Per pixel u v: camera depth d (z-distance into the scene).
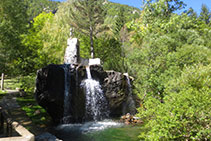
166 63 10.25
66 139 6.89
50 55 15.84
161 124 4.45
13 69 15.69
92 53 21.95
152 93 9.33
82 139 6.93
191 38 13.92
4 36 18.31
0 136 5.46
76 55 14.71
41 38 17.52
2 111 5.98
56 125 8.87
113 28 34.47
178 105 4.48
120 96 11.67
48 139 5.57
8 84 18.69
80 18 22.80
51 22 19.39
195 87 6.23
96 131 8.03
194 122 4.39
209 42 14.87
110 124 9.35
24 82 13.78
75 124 9.42
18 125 4.68
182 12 12.82
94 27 23.59
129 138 7.00
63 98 9.70
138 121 9.66
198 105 4.36
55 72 9.63
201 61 9.87
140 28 14.13
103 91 11.32
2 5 20.08
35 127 7.65
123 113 11.97
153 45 11.01
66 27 20.42
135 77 13.27
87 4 22.64
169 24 12.59
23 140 3.69
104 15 24.41
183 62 9.91
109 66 16.22
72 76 10.21
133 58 12.43
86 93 10.59
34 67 14.70
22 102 11.46
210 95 4.73
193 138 4.13
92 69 11.06
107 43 23.31
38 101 9.33
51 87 9.44
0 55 17.00
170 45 12.13
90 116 10.54
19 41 19.09
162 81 9.00
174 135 4.20
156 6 13.47
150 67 10.27
